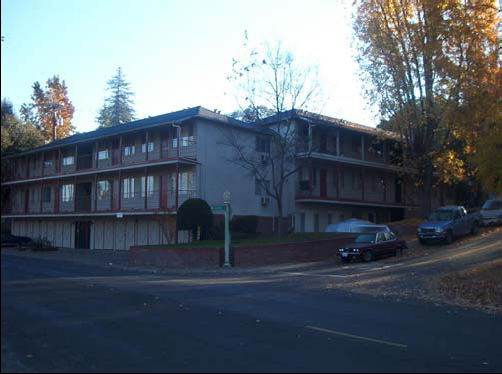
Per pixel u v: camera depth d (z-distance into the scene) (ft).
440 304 43.88
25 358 21.67
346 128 123.75
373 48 102.68
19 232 161.79
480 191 157.07
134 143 120.47
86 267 78.13
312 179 124.77
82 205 134.21
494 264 62.85
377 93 104.22
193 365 21.36
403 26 99.76
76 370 20.06
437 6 85.10
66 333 26.81
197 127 103.81
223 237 99.91
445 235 91.09
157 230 114.83
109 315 32.55
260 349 24.80
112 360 21.76
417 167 108.06
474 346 27.71
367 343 27.27
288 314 35.94
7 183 153.48
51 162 146.92
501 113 54.34
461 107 83.51
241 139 112.37
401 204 148.36
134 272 72.84
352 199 129.59
